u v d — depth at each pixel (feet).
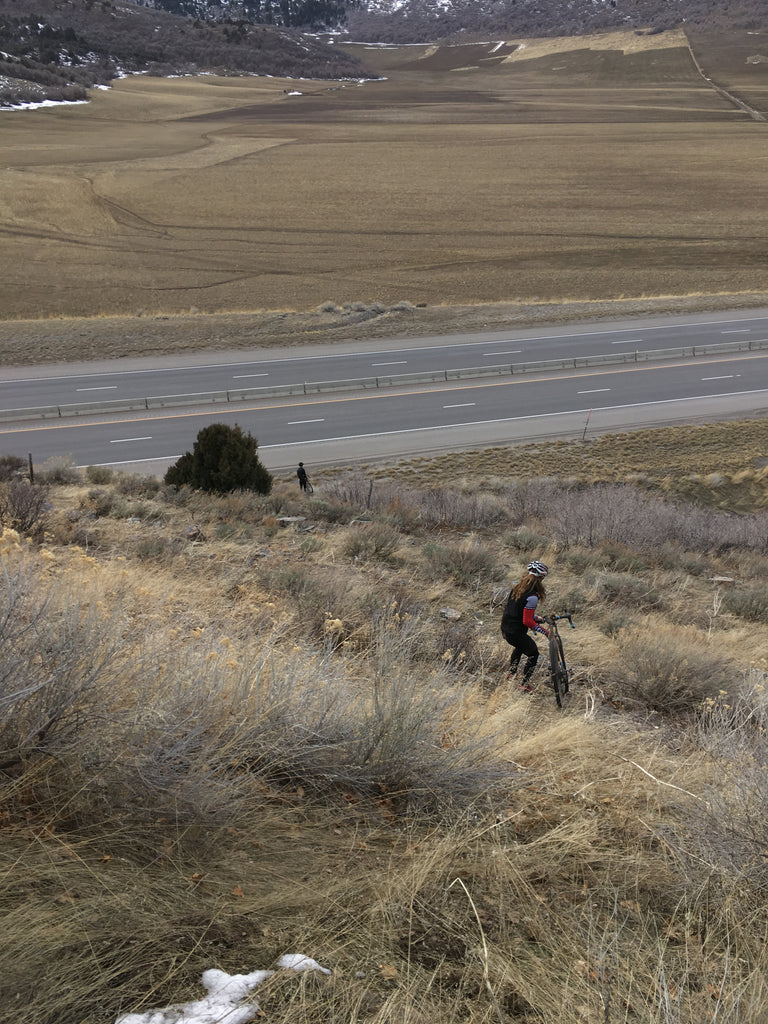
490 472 108.99
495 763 13.73
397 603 29.86
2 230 284.00
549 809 12.98
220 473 74.84
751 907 10.26
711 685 24.38
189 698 11.53
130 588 20.77
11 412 123.65
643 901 10.41
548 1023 7.44
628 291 229.25
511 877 10.18
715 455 117.91
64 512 47.34
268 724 12.16
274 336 174.29
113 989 6.78
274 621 20.63
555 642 22.56
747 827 11.09
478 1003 7.59
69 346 161.58
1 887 7.78
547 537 59.41
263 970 7.43
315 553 42.98
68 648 10.03
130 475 83.05
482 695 19.83
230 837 10.04
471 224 305.94
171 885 8.62
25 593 10.87
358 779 12.34
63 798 9.45
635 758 16.48
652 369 157.58
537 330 182.70
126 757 9.72
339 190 354.74
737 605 42.27
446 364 157.17
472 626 29.96
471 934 8.77
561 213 319.47
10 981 6.63
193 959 7.42
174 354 161.38
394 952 8.20
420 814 12.01
